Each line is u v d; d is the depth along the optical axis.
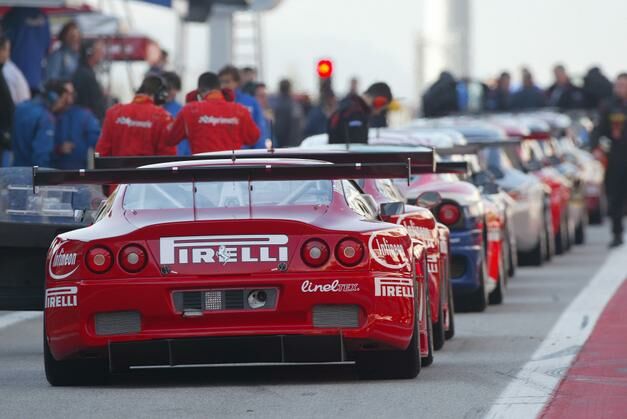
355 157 34.22
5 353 36.19
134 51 80.44
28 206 35.31
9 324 42.81
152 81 49.50
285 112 88.50
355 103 50.12
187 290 28.06
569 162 81.00
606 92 111.31
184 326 28.14
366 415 25.80
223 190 29.84
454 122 67.00
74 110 57.78
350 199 30.03
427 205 36.72
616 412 25.98
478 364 32.75
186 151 59.97
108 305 28.12
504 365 32.50
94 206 34.53
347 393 28.28
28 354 35.97
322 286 28.09
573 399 27.47
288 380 30.16
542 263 64.00
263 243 28.17
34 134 55.31
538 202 63.56
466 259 44.75
